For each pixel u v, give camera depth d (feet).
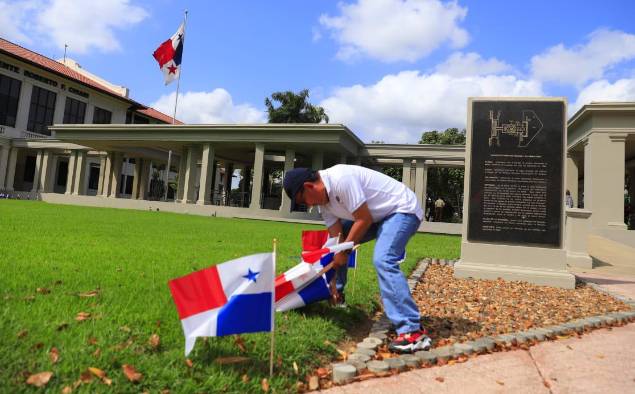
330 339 11.28
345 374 9.28
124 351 8.58
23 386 7.06
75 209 61.82
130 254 20.71
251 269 9.04
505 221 23.85
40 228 29.76
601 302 18.84
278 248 28.07
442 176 115.96
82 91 134.51
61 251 20.02
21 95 118.83
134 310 11.34
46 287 12.90
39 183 116.78
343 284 14.14
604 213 57.36
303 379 9.16
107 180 108.78
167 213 71.82
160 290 13.84
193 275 8.61
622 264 36.24
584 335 13.58
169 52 89.20
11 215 39.93
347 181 11.24
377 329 12.60
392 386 9.14
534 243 23.39
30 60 116.88
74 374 7.59
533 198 23.59
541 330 13.37
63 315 10.34
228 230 41.65
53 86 126.62
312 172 11.46
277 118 109.91
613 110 57.67
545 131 23.73
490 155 24.30
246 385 8.21
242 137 81.35
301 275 12.52
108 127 90.74
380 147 85.46
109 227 34.86
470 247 24.09
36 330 9.16
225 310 8.68
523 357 11.27
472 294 19.25
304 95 110.11
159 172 168.45
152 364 8.32
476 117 24.68
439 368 10.27
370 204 11.73
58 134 96.68
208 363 8.80
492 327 13.89
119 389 7.43
